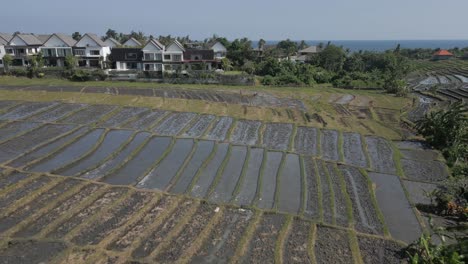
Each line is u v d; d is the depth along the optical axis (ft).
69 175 73.77
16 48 222.69
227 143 96.48
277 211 62.18
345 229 57.36
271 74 210.79
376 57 269.03
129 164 81.71
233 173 78.28
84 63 224.94
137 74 185.16
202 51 222.28
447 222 61.21
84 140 95.50
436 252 46.32
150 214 59.88
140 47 238.07
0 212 58.29
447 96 168.55
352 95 166.09
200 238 53.36
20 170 74.64
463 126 95.25
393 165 85.10
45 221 56.70
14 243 50.52
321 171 79.92
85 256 48.21
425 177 79.36
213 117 120.88
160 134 102.22
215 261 48.88
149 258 48.21
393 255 51.55
